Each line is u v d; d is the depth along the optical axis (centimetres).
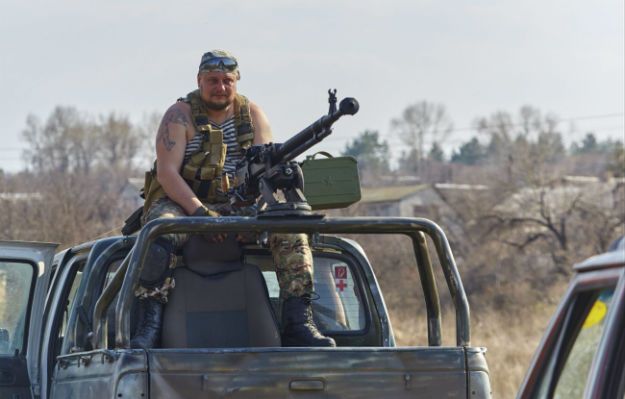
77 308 1113
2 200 5681
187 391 927
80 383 1005
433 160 19200
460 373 980
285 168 994
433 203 9150
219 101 1152
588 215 7944
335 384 954
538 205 8081
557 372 738
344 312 1229
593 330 713
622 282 675
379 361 964
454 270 997
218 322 1059
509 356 4003
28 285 1188
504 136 13588
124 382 918
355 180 1105
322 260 1237
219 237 1068
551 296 7019
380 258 7075
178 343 1046
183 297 1055
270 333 1066
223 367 935
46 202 5753
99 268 1119
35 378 1180
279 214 969
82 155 16025
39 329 1188
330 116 948
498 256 7769
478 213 8144
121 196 8950
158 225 953
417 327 5184
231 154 1169
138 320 1089
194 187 1145
